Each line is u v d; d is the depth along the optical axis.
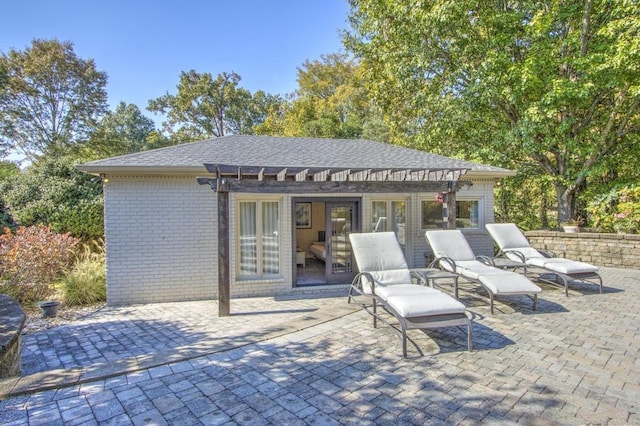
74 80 30.02
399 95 17.69
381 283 6.66
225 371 4.36
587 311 6.57
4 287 8.20
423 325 4.82
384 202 10.66
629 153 13.92
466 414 3.35
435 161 11.46
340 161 10.44
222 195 7.27
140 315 7.59
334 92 34.72
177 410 3.50
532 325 5.85
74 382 4.03
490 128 15.52
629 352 4.75
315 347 5.09
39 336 6.29
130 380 4.15
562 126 12.95
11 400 3.70
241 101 40.28
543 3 13.48
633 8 11.24
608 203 13.14
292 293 9.41
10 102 28.05
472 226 11.84
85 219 12.79
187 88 38.75
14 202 13.36
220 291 7.27
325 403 3.59
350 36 19.86
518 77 13.18
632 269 10.61
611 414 3.31
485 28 14.05
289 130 32.06
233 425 3.24
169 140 38.59
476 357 4.66
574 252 11.76
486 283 6.59
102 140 31.38
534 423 3.18
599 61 12.03
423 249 11.17
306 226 14.57
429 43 14.72
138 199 8.73
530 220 18.08
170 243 8.93
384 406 3.52
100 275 9.25
